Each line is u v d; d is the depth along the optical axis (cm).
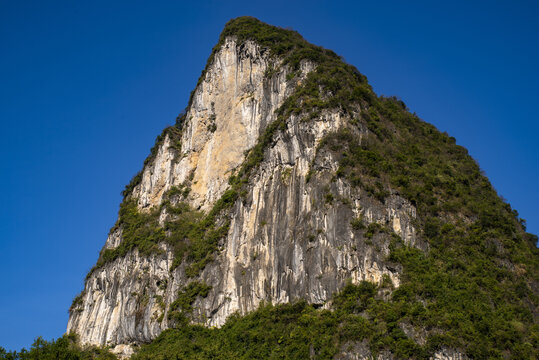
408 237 7250
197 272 8088
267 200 7981
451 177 8688
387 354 6109
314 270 7038
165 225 9044
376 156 7881
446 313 6444
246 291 7550
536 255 8044
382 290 6719
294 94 8700
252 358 6769
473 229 7844
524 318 6769
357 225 7131
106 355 7962
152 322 8019
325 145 7812
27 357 6650
